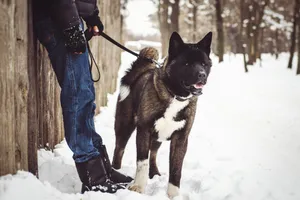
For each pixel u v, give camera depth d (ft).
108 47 27.37
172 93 11.70
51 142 14.47
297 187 13.39
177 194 11.78
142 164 11.89
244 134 21.88
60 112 15.58
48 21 10.24
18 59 9.44
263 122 25.18
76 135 10.50
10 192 8.89
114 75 31.58
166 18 87.40
